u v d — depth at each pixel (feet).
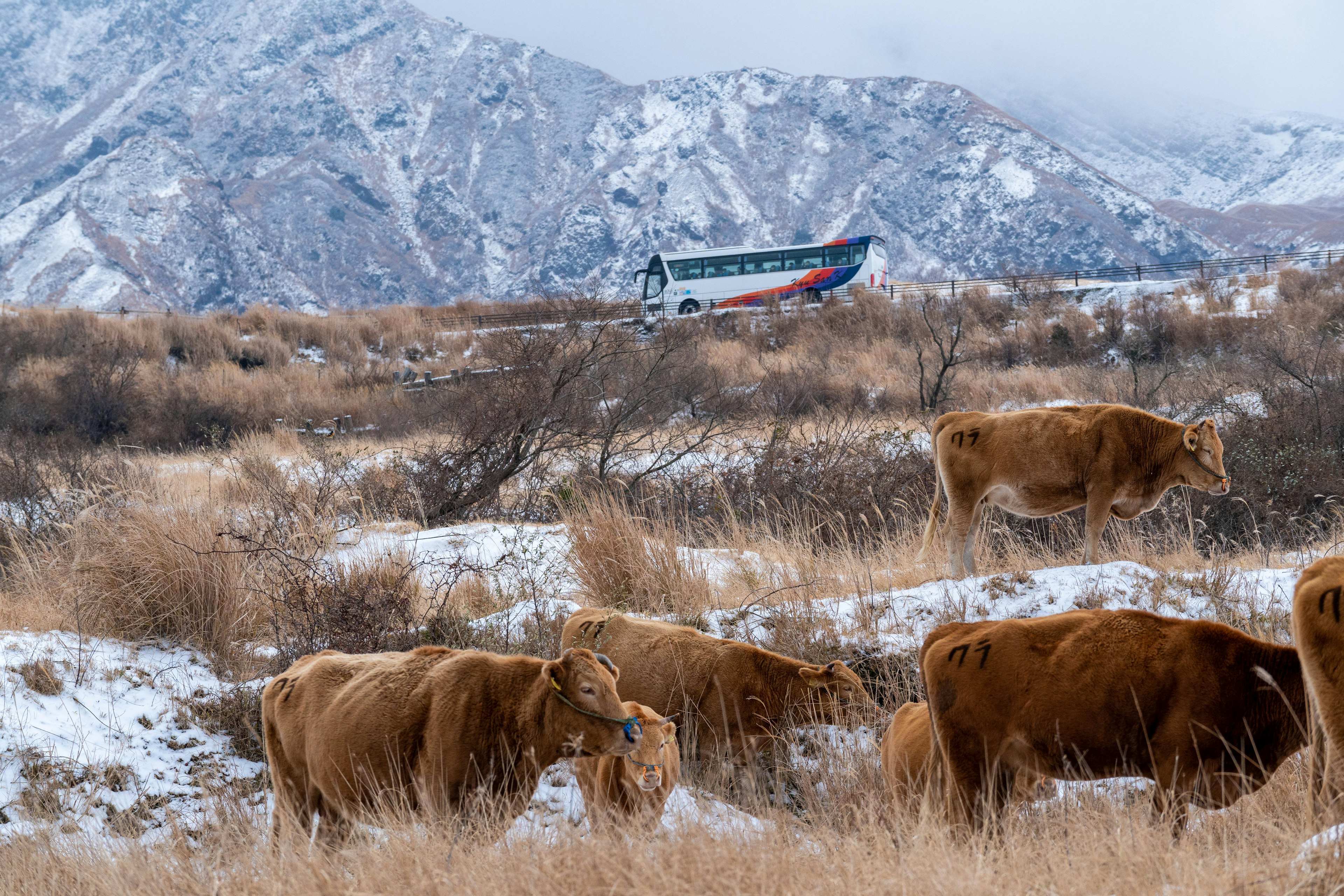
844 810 72.38
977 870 45.62
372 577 120.16
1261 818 52.24
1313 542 142.10
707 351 397.80
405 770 61.82
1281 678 52.47
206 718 95.45
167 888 55.57
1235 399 261.24
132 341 488.85
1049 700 54.24
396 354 561.84
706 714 85.35
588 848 50.19
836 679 84.43
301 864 52.80
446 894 47.14
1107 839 50.24
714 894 44.57
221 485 198.08
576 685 60.95
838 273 604.90
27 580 125.39
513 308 645.10
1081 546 144.97
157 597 114.52
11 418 344.28
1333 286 449.06
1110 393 309.63
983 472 110.22
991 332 472.03
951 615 99.04
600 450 206.18
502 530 157.99
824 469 182.50
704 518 170.50
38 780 80.43
